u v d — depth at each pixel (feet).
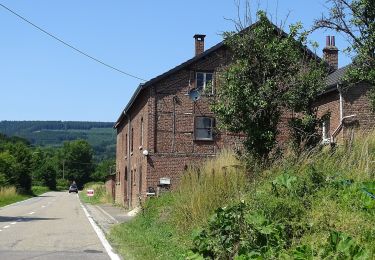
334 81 77.71
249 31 50.96
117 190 144.87
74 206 125.08
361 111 76.54
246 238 27.94
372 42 47.01
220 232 29.78
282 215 29.48
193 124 91.61
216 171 44.55
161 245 39.14
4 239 48.55
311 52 55.47
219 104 50.44
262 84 49.37
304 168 37.01
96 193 198.18
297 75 49.93
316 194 30.76
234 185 41.16
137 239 44.34
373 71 47.42
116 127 152.46
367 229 24.47
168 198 56.59
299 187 31.99
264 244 26.81
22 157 254.27
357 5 48.16
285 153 45.73
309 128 49.88
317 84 49.96
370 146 37.91
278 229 27.17
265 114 49.98
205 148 91.56
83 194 252.21
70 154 472.44
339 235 22.25
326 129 81.05
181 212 43.91
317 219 27.45
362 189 28.71
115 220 74.54
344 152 38.04
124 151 130.00
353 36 49.19
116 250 40.91
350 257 21.16
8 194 171.32
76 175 468.34
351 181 31.58
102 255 38.34
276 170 40.29
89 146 482.69
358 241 23.49
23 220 74.13
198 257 29.14
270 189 33.88
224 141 91.76
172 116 91.45
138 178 100.48
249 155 47.60
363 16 48.26
